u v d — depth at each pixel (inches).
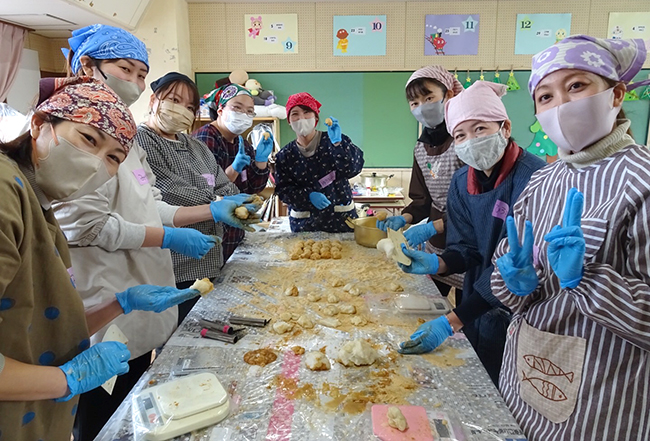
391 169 189.2
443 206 90.6
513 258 39.2
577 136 38.0
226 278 69.7
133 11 147.9
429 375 42.7
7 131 34.2
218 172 85.5
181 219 66.4
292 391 40.1
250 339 49.9
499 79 178.1
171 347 48.0
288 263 77.1
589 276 33.5
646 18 170.9
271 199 168.1
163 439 33.9
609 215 35.1
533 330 40.9
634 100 173.9
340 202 103.3
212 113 109.9
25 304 28.9
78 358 32.6
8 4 118.5
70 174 34.3
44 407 32.5
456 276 83.7
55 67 172.2
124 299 43.2
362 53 178.9
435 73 85.0
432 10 173.8
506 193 58.0
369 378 42.2
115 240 52.8
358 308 58.6
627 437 35.4
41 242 30.9
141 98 167.3
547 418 39.2
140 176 61.9
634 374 35.0
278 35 177.9
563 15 171.8
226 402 37.4
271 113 170.7
